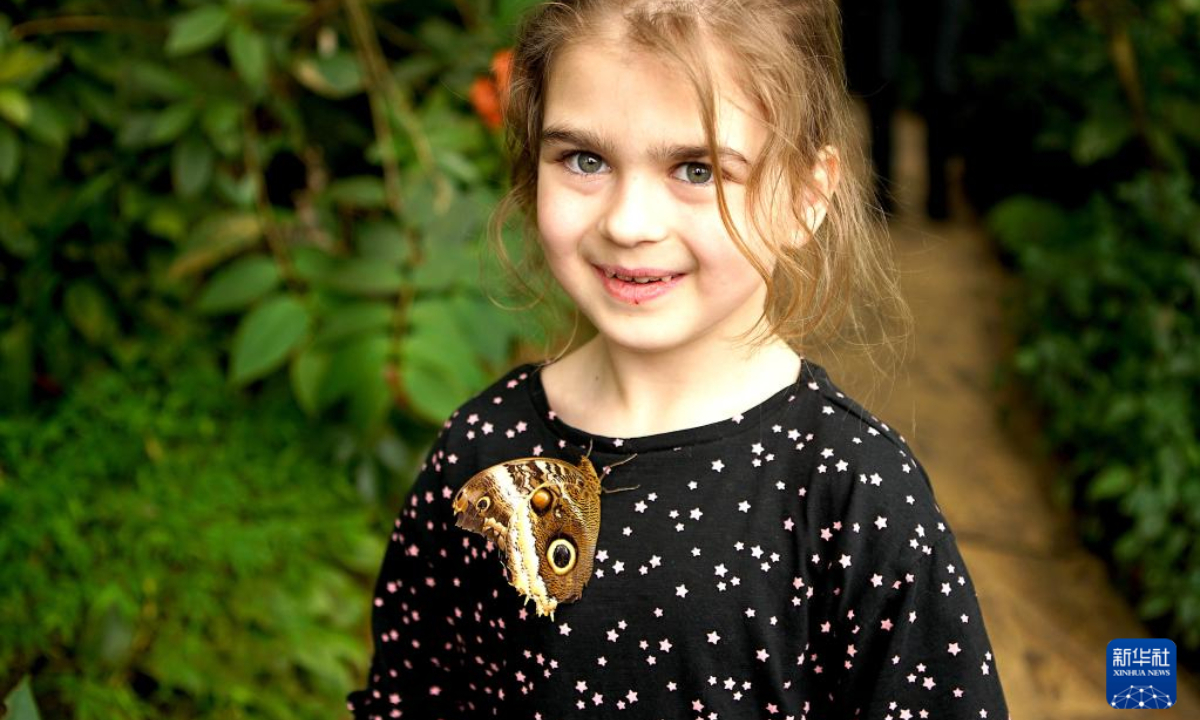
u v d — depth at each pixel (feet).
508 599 3.13
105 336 6.82
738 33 2.70
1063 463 9.39
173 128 6.39
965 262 12.20
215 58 7.04
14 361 6.48
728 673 2.95
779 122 2.79
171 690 5.68
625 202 2.74
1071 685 7.45
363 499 6.78
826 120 3.06
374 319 6.16
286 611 6.00
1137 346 8.80
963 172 13.75
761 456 3.01
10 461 6.17
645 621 2.96
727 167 2.73
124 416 6.44
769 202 2.82
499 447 3.28
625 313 2.87
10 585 5.61
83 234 6.77
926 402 10.12
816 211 3.06
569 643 3.02
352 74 6.77
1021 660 7.63
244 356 6.16
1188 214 9.06
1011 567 8.45
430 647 3.56
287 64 6.75
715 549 2.94
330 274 6.39
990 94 12.72
